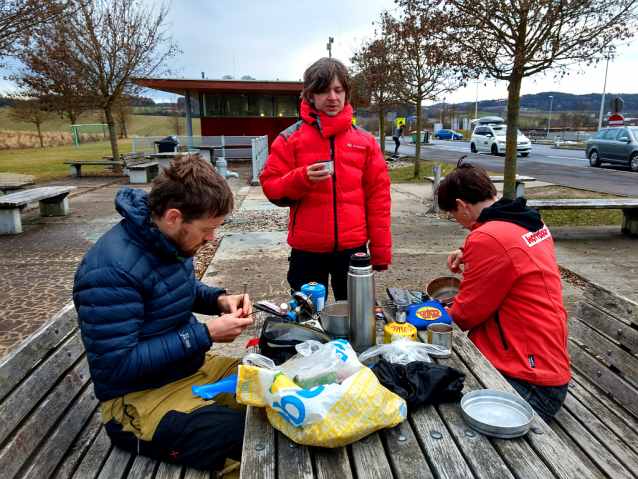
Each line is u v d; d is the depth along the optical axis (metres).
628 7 5.87
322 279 2.81
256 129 21.75
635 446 1.84
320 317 1.98
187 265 1.85
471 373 1.70
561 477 1.16
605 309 2.32
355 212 2.64
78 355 1.99
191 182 1.51
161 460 1.58
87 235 6.94
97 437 1.82
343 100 2.51
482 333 2.03
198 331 1.62
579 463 1.21
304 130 2.61
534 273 1.86
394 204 10.00
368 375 1.37
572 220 7.96
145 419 1.59
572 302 4.23
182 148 18.50
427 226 7.63
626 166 16.17
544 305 1.86
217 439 1.53
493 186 2.16
